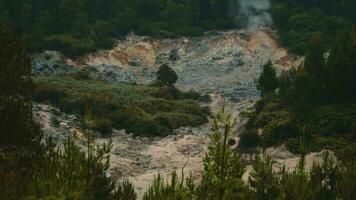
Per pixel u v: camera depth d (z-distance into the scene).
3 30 34.34
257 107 83.75
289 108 76.19
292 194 21.89
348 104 72.44
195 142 79.94
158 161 67.62
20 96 34.88
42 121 75.44
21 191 20.30
